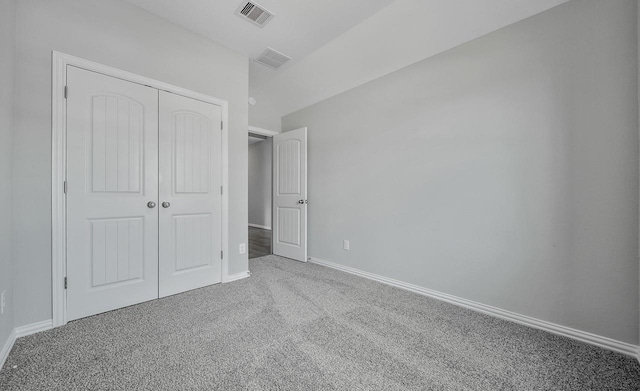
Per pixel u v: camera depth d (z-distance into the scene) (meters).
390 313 1.96
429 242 2.31
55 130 1.67
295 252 3.57
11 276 1.48
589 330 1.57
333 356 1.42
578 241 1.60
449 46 2.16
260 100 3.71
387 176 2.65
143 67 2.08
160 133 2.17
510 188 1.86
